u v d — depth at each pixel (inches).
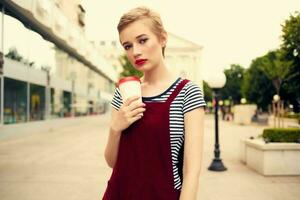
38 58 723.4
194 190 52.0
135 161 55.1
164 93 56.4
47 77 794.8
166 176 54.1
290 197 224.1
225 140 628.7
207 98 3284.9
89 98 1384.1
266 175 292.5
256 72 1636.3
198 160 53.9
